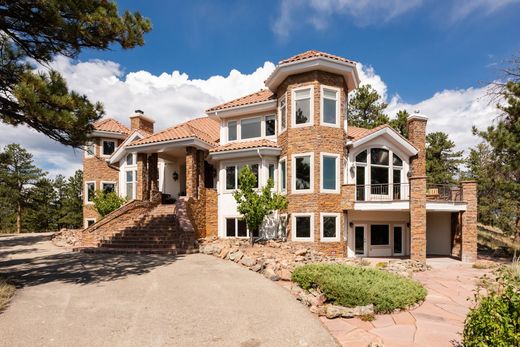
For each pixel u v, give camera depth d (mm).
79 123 9391
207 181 23125
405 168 20359
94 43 10398
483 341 4164
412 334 6230
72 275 10664
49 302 7883
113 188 28516
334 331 6348
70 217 50438
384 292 7797
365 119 36094
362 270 9703
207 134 23359
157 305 7730
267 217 18406
